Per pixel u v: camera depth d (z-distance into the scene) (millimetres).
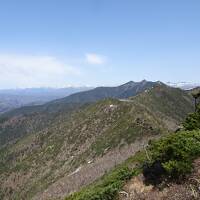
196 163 20859
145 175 23516
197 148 21547
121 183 24297
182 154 21188
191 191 18625
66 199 32188
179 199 18703
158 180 22156
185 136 22500
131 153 86562
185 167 20578
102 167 90562
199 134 22703
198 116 28188
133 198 21719
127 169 26453
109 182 26156
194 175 20062
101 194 23938
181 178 20484
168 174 21469
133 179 24094
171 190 19969
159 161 23031
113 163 85250
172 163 20797
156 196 20406
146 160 24547
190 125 27875
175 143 21922
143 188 22484
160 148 22984
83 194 27250
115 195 23391
